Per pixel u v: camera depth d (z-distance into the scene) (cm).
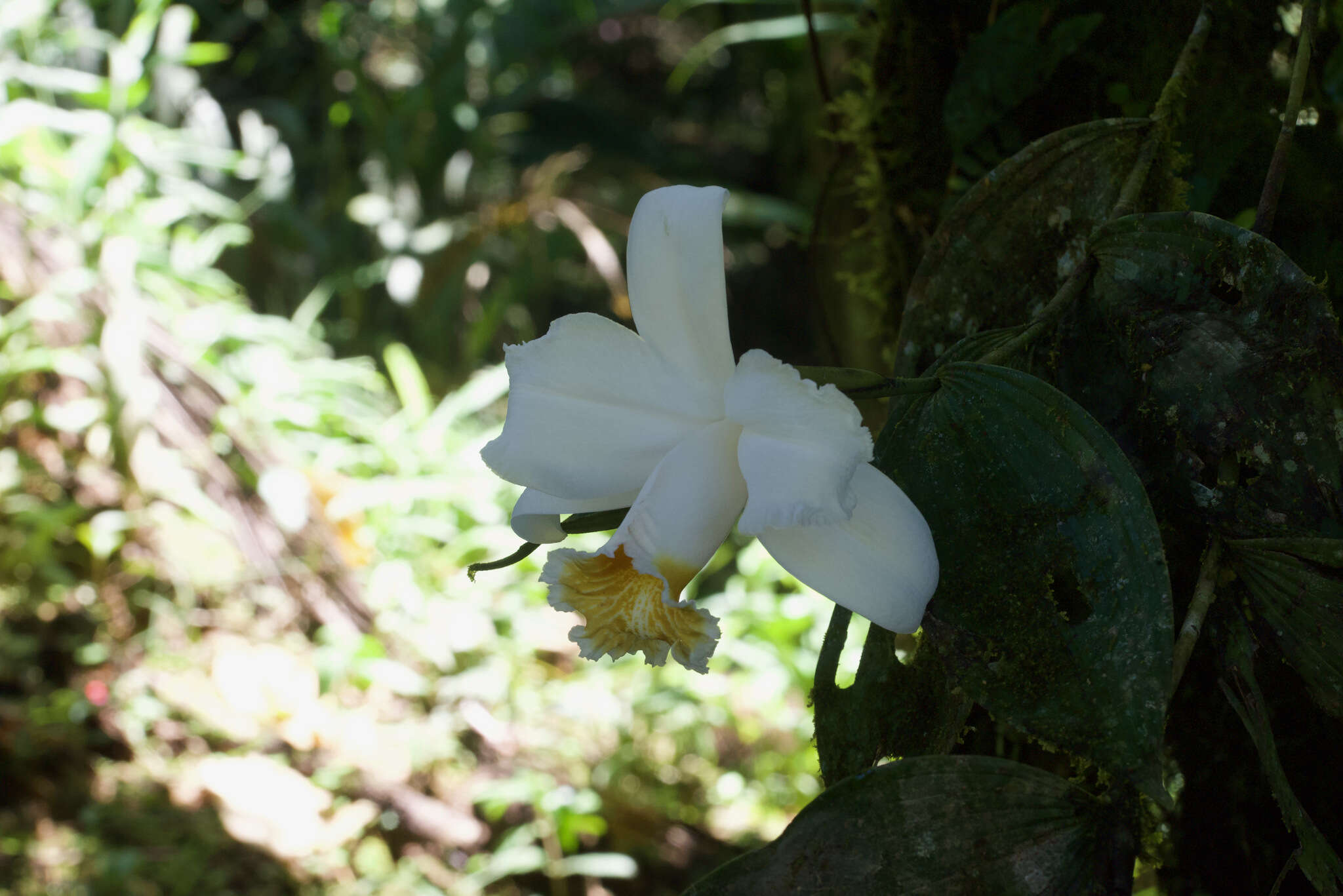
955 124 59
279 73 306
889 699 47
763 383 41
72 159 181
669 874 135
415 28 305
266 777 135
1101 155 48
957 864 41
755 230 316
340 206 276
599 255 246
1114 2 55
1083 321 46
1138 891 64
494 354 285
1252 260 42
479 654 156
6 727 135
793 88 162
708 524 42
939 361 45
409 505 171
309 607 156
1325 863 40
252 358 181
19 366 158
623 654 44
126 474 157
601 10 306
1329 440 41
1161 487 45
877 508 42
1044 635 41
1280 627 42
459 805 137
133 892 120
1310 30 47
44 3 190
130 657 147
